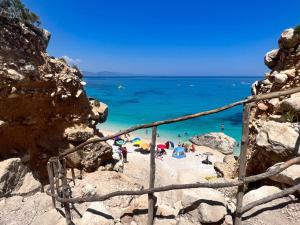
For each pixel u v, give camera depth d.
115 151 29.08
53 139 14.68
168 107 74.88
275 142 8.00
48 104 14.06
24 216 8.51
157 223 6.14
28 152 13.27
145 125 6.04
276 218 5.77
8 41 11.57
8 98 11.75
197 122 51.31
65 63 16.22
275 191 6.32
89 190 10.67
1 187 9.94
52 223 7.55
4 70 11.22
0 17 11.38
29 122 13.16
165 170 20.97
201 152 31.91
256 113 11.41
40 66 13.22
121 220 6.65
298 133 7.73
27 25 12.93
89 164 15.90
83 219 6.67
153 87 160.50
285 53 11.07
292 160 5.49
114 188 12.19
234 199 7.55
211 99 95.00
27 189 10.78
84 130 15.75
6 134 12.27
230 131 44.84
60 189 9.41
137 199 6.78
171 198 7.54
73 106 15.57
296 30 10.41
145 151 30.64
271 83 11.37
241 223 5.68
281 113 9.46
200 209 5.90
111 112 65.25
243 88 153.75
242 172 5.17
